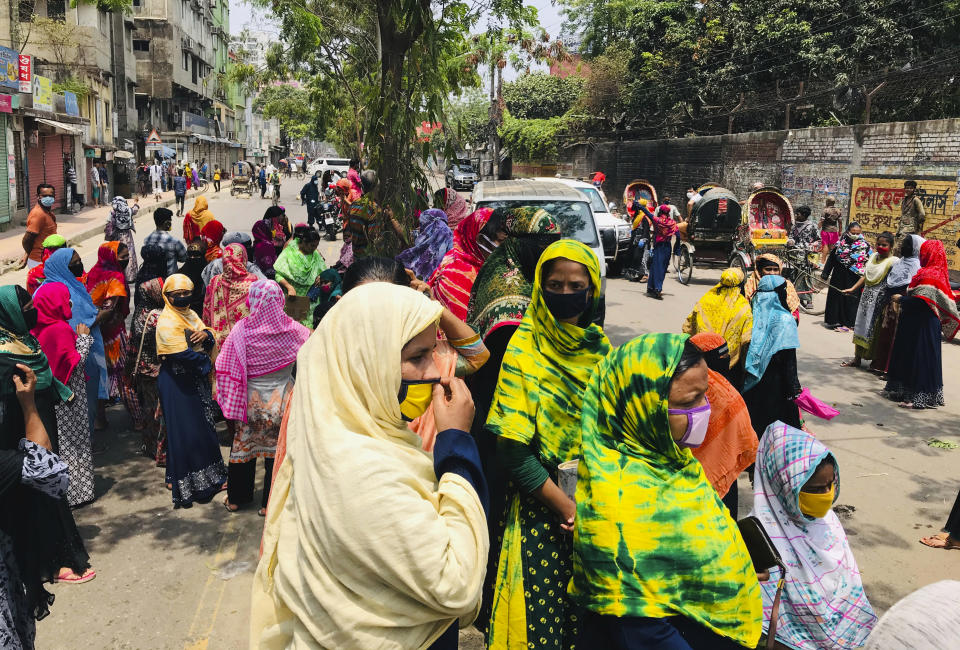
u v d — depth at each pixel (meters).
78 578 4.32
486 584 3.03
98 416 6.63
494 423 2.55
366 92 5.98
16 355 3.81
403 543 1.54
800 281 13.36
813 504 2.96
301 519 1.62
